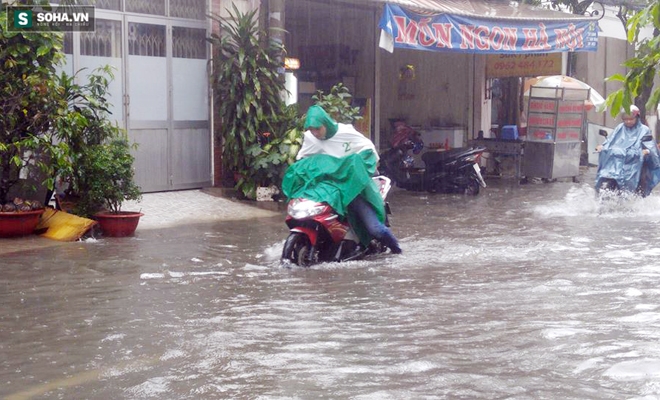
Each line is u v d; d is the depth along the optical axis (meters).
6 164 10.12
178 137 13.52
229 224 11.71
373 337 6.14
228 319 6.66
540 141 18.12
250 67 13.47
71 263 8.88
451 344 5.95
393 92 20.47
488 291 7.70
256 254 9.57
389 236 9.32
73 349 5.83
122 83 12.64
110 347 5.88
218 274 8.44
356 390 4.96
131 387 5.04
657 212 13.47
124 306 7.08
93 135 10.70
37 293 7.53
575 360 5.55
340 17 19.19
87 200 10.63
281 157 13.31
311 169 9.17
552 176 18.08
